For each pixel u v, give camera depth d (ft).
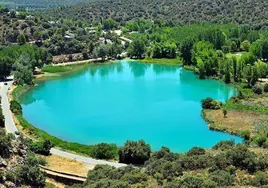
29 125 434.71
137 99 565.12
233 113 485.15
